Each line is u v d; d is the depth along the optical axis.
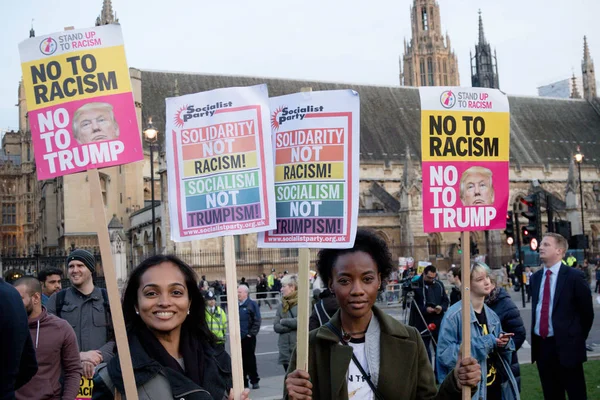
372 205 75.50
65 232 64.88
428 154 6.42
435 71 124.25
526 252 66.19
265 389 16.14
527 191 83.06
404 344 5.41
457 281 13.50
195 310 5.24
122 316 4.92
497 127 6.59
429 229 6.38
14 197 109.31
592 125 97.69
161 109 72.62
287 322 14.12
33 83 5.92
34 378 7.35
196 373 4.91
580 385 10.59
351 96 6.11
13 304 5.31
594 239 83.12
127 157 5.87
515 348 9.69
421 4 125.50
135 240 65.06
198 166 6.14
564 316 10.59
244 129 6.08
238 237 60.41
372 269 5.47
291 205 6.10
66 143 5.86
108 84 5.90
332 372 5.34
